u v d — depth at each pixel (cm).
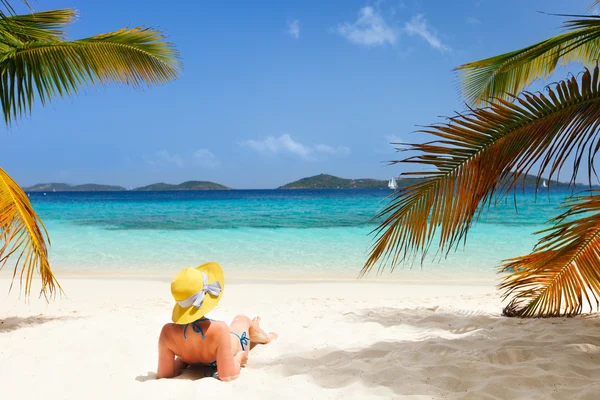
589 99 288
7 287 873
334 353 394
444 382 308
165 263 1184
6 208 455
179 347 349
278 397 296
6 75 595
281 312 623
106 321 558
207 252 1351
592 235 413
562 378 303
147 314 613
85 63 654
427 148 304
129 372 369
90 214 3105
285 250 1381
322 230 1919
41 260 498
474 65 521
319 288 865
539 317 509
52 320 590
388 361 358
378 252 330
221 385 321
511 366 328
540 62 575
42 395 314
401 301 701
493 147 301
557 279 475
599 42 529
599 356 349
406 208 316
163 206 4403
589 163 280
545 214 2444
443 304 662
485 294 770
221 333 340
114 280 950
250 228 2020
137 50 684
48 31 641
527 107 295
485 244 1423
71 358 398
